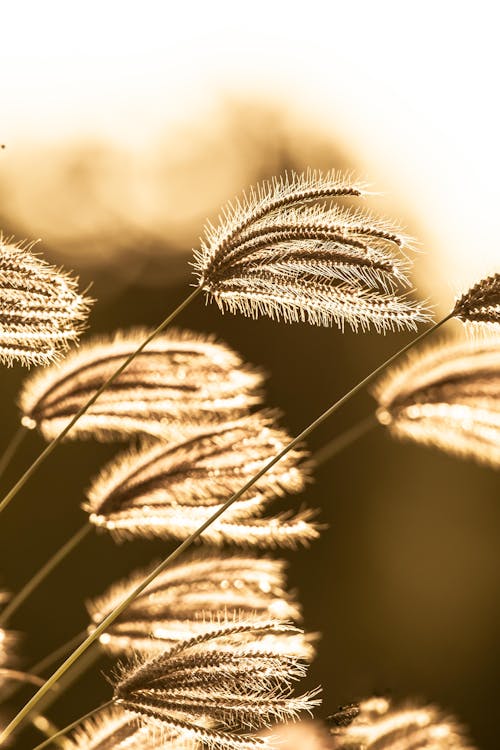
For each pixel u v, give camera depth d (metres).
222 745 0.78
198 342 0.88
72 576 2.25
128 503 0.86
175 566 0.88
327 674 1.92
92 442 2.31
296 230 0.81
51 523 2.28
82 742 0.82
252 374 0.88
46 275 0.81
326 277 0.81
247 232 0.81
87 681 1.67
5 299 0.80
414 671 2.87
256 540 0.87
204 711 0.78
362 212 0.82
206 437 0.87
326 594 2.89
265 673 0.78
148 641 0.87
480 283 0.80
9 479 2.26
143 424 0.88
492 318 0.80
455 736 0.88
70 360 0.87
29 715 0.91
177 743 0.82
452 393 0.88
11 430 2.23
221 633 0.78
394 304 0.81
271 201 0.81
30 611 2.18
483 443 0.89
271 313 0.82
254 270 0.81
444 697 2.85
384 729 0.87
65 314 0.81
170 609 0.87
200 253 0.81
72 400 0.87
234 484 0.87
